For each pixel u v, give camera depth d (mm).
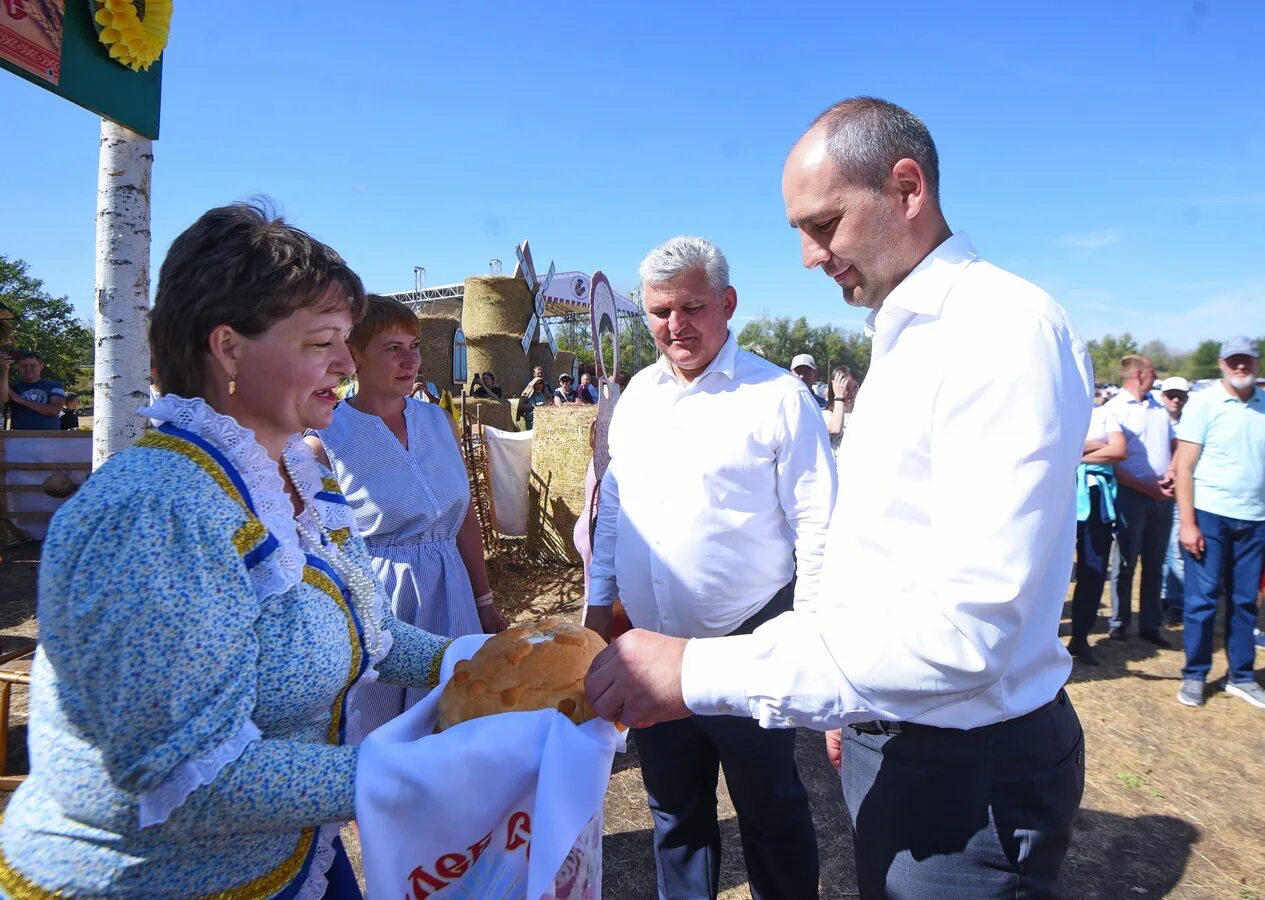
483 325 19469
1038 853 1277
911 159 1325
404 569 2225
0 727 2896
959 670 1128
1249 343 3992
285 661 1068
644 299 2111
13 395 7266
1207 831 3088
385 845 1005
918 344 1288
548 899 1122
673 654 1253
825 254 1428
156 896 1029
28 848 1030
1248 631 4258
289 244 1055
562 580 6355
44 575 921
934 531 1200
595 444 3037
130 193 2986
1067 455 1147
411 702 2207
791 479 2041
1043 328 1175
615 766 3428
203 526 971
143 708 893
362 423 2219
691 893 2199
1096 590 4727
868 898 1438
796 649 1201
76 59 2404
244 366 1079
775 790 2020
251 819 959
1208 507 4156
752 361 2139
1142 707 4207
